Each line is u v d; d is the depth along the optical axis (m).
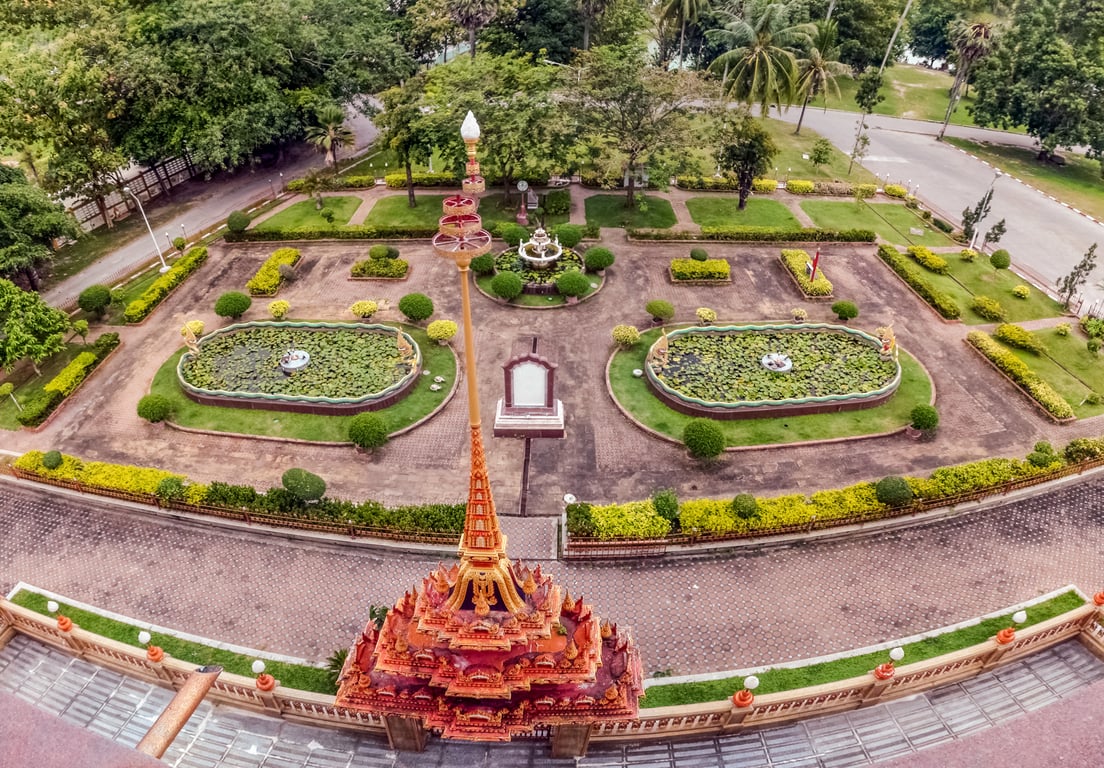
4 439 31.95
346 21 59.09
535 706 16.67
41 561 26.44
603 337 38.56
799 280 42.81
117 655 20.55
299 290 42.59
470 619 15.68
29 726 7.44
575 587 25.34
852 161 59.44
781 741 19.36
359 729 19.31
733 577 25.80
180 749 19.00
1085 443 29.64
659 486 29.56
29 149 45.56
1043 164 62.62
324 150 61.91
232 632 23.80
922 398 34.16
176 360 36.66
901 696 20.33
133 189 52.78
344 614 24.42
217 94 48.91
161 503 27.92
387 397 33.25
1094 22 59.09
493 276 43.41
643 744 19.27
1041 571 25.94
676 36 73.31
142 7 51.28
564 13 67.62
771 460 30.81
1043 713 8.92
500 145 45.34
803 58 65.12
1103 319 38.78
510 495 29.12
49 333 34.88
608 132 47.44
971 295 42.56
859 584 25.48
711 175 55.34
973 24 63.25
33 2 48.53
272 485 29.50
